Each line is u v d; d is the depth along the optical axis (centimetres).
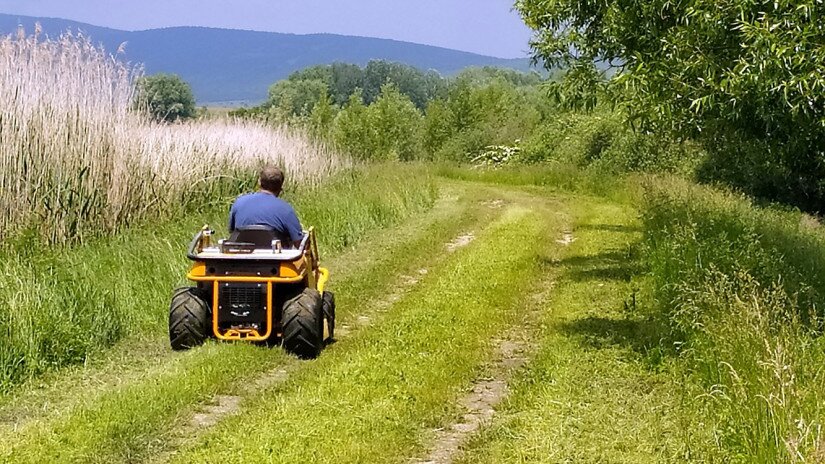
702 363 775
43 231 1230
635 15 1005
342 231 1708
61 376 831
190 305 902
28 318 852
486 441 667
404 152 5509
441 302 1159
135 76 1445
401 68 15512
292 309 884
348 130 5281
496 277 1326
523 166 3969
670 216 1580
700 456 606
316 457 619
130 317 987
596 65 1299
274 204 964
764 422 579
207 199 1733
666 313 975
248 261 894
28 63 1278
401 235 1788
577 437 657
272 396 762
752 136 1001
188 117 2184
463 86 6059
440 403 761
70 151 1292
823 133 922
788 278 1037
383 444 654
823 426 569
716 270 895
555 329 1031
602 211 2408
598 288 1279
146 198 1475
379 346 934
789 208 2256
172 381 775
